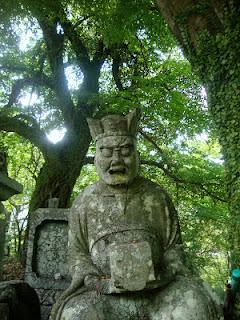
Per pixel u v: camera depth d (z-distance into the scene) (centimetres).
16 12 826
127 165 298
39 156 1395
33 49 1161
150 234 287
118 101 944
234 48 453
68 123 1089
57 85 1062
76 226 304
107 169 300
